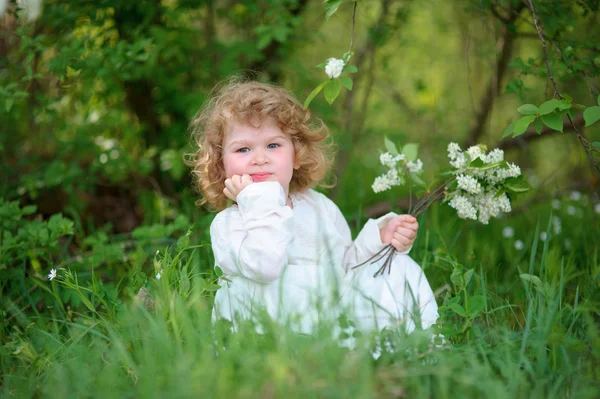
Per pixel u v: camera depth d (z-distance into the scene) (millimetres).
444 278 2857
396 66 5211
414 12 4418
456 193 2510
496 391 1746
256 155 2398
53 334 2396
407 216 2475
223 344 1996
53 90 3895
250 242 2232
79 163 4070
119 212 4262
